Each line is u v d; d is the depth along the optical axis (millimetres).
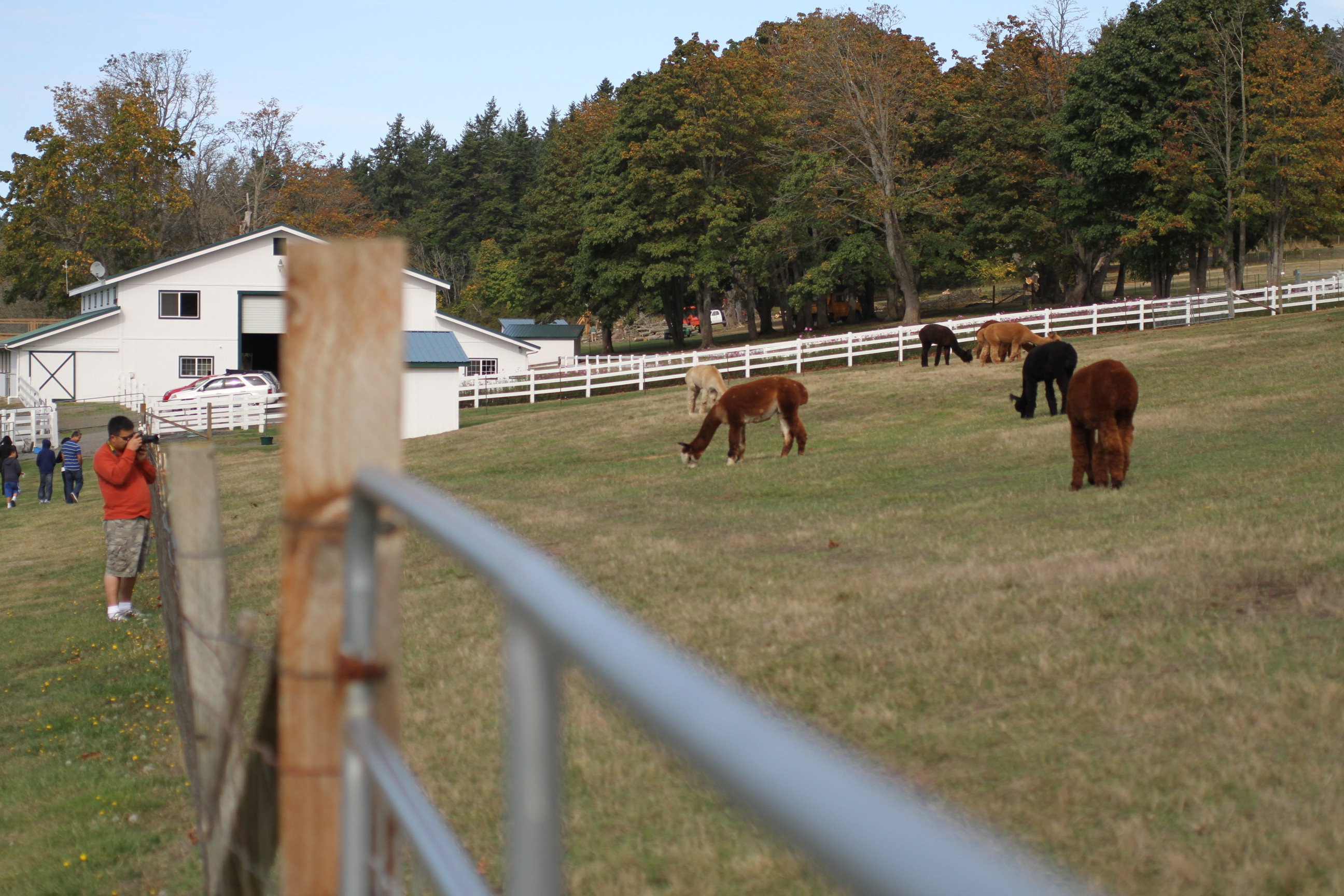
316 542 1903
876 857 471
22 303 90562
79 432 23531
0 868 4906
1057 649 5570
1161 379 23734
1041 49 54562
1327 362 23141
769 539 10531
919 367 31547
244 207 69438
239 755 2859
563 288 70500
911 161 56094
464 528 1208
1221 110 45781
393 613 1877
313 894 1927
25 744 7031
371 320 1894
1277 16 52250
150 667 8711
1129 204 49406
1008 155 53562
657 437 23219
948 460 15727
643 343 77375
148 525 10875
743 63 55969
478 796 4629
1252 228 49562
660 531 11766
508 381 36844
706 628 6852
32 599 12828
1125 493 10836
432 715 5895
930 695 5141
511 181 118188
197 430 34062
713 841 3914
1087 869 3342
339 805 1930
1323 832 3363
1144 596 6383
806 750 557
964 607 6582
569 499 15359
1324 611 5684
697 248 56719
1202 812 3621
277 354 48406
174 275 43688
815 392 27734
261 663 7430
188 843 4949
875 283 66750
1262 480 10695
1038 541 8719
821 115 53969
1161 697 4703
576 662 855
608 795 4469
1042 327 37469
